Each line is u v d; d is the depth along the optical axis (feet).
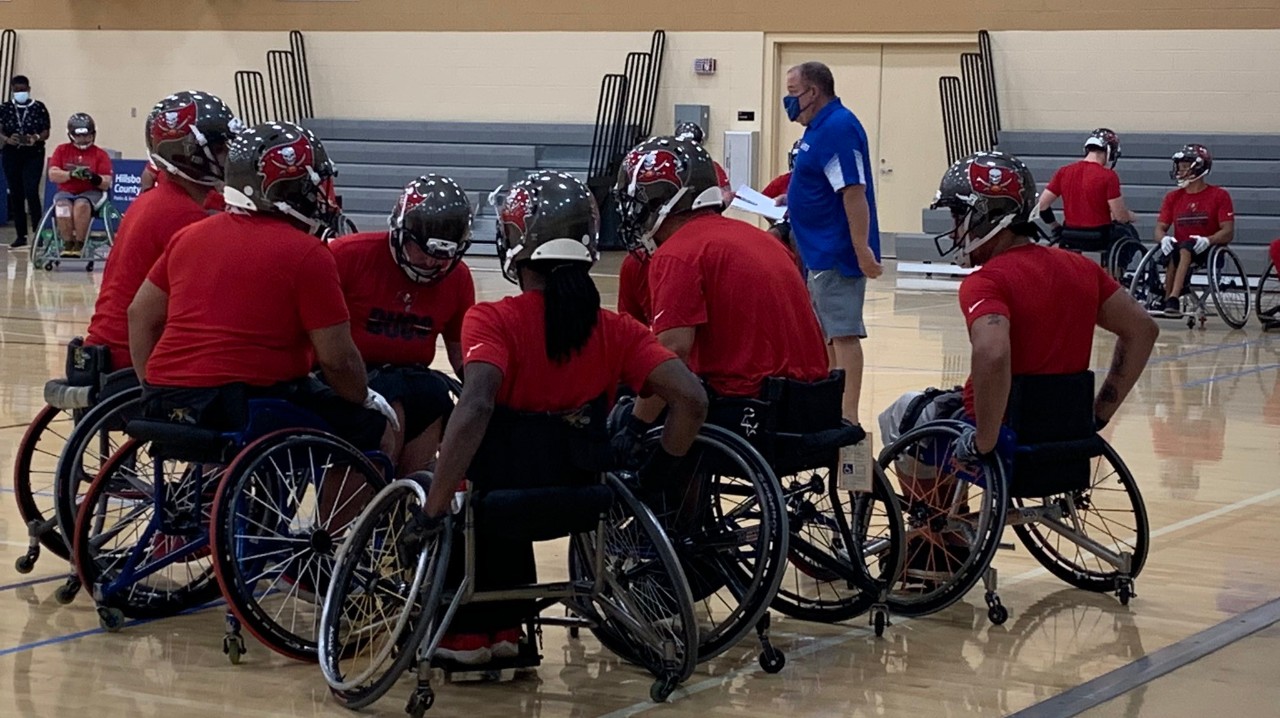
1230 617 14.02
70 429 21.94
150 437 12.66
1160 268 41.52
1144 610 14.28
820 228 20.20
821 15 56.80
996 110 54.60
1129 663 12.55
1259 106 51.85
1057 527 14.46
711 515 12.90
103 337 14.35
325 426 12.78
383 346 14.11
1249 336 37.81
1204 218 39.37
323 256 12.63
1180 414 25.70
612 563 12.73
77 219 46.98
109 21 63.82
